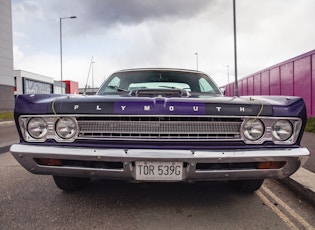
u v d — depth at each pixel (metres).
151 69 4.29
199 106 2.41
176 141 2.41
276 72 15.47
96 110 2.42
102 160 2.36
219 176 2.41
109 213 2.79
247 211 2.88
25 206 2.99
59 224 2.56
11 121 17.86
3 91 29.61
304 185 3.32
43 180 3.97
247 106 2.45
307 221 2.68
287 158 2.41
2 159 5.59
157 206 2.97
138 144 2.41
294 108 2.49
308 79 12.07
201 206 2.98
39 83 49.19
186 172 2.38
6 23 30.05
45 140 2.50
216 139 2.43
